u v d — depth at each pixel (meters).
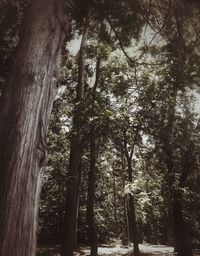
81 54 15.44
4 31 7.86
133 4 6.47
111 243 27.92
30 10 4.27
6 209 2.82
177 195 16.14
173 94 13.86
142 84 14.92
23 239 2.80
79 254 16.50
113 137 13.16
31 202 2.99
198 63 7.27
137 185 14.20
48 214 22.67
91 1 6.49
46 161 3.37
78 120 12.55
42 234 22.67
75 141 12.99
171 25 6.46
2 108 3.42
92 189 14.41
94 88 17.17
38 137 3.33
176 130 14.95
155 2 6.26
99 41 8.92
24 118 3.29
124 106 14.10
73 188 12.55
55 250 17.34
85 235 23.58
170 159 16.41
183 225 16.38
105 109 12.43
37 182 3.15
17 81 3.56
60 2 4.47
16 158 3.05
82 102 12.63
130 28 7.12
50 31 4.10
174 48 7.04
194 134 14.95
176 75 8.64
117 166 23.00
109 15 6.84
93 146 13.75
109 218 28.61
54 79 3.91
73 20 7.14
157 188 16.22
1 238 2.71
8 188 2.90
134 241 14.29
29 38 3.92
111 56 15.80
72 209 12.17
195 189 16.83
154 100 14.35
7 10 7.17
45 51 3.90
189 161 16.05
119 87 15.29
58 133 16.34
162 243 39.12
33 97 3.48
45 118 3.53
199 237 20.06
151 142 15.88
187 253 15.98
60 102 16.66
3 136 3.20
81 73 15.22
